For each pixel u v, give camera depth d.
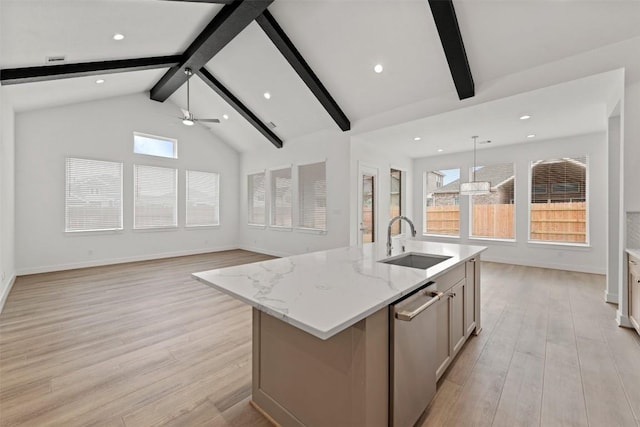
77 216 5.47
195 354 2.30
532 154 5.68
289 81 4.76
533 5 2.70
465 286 2.34
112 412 1.65
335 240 5.64
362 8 3.20
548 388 1.87
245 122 6.53
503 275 4.92
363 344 1.16
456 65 3.37
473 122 4.45
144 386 1.89
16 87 3.96
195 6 3.41
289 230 6.64
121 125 6.00
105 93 5.56
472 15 2.95
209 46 4.17
